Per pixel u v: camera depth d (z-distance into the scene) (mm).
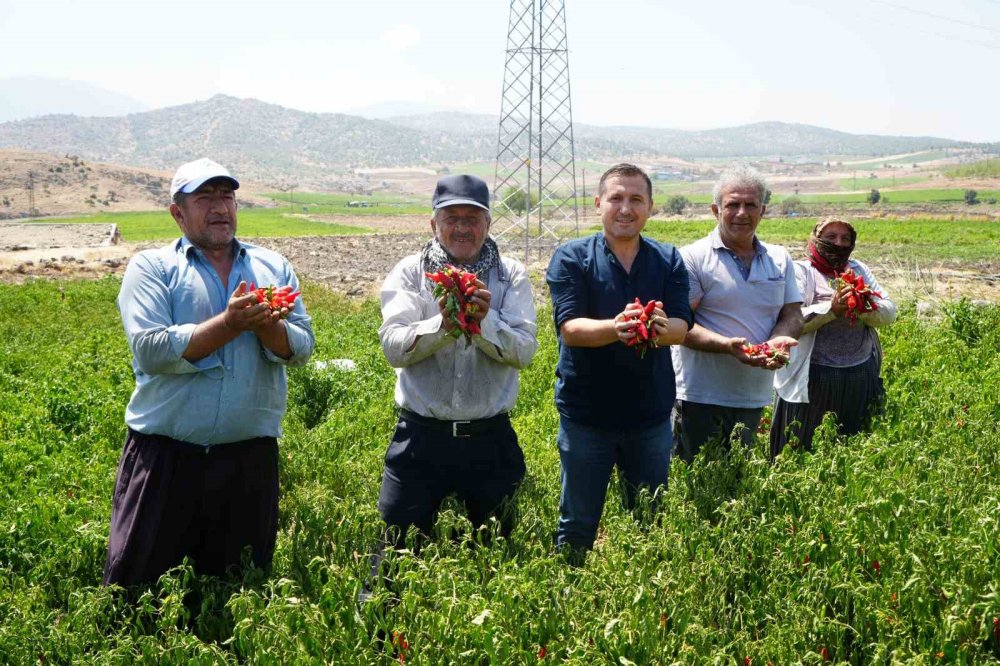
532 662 3568
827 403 6496
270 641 3516
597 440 5137
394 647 3738
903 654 3574
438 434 5012
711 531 4535
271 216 125688
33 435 8148
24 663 3785
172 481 4586
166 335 4391
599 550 4613
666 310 5148
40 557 5191
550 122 41531
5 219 144750
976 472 5488
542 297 22594
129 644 3697
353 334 15492
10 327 16297
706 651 3617
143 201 187375
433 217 4992
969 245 43062
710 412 5863
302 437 7699
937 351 10688
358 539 4656
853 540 4227
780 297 5875
